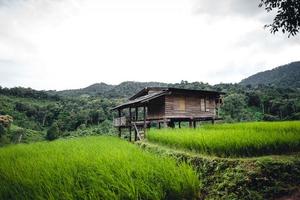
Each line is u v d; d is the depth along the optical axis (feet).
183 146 38.68
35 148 47.67
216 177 26.40
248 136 31.35
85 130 179.42
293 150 29.55
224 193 23.58
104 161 23.45
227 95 224.94
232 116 182.29
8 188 18.72
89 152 31.48
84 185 18.70
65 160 26.16
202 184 26.89
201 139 34.78
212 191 24.93
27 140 177.99
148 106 92.68
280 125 48.06
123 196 17.31
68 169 21.89
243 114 183.62
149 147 47.91
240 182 23.27
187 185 19.42
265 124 54.70
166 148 43.21
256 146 29.12
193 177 20.16
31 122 235.40
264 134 32.71
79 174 20.65
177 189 18.72
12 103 281.54
